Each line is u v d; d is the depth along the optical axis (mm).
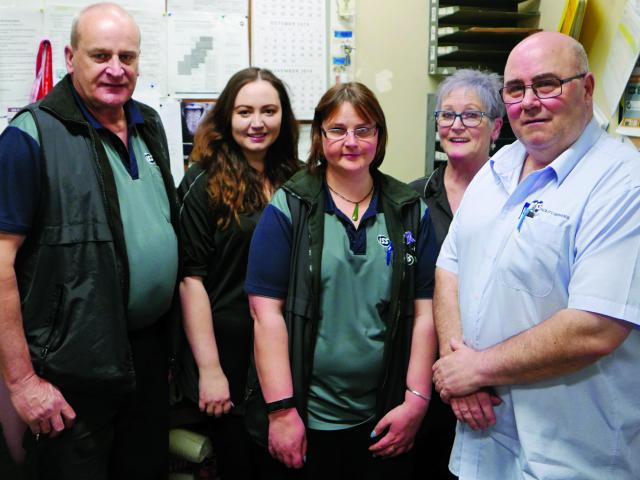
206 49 1997
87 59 1267
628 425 1063
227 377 1557
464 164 1641
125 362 1289
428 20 2250
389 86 2246
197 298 1525
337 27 2139
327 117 1315
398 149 2299
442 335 1296
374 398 1350
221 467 1603
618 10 1779
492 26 2271
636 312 978
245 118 1551
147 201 1391
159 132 1516
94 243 1236
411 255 1338
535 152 1144
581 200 1051
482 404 1171
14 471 1555
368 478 1363
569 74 1062
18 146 1181
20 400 1202
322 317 1293
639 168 1023
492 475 1205
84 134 1267
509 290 1122
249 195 1552
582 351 999
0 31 1793
